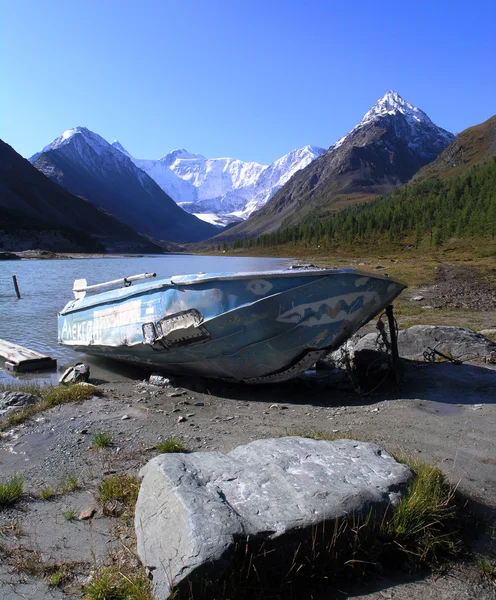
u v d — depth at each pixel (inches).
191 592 113.2
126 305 380.8
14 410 289.3
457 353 395.9
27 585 130.3
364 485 145.1
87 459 213.8
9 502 174.6
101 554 141.6
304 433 234.5
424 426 245.6
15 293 1182.9
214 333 321.7
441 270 1557.6
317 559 128.0
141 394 332.2
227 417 275.6
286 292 303.0
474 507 161.0
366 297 307.6
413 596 122.3
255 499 136.6
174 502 133.2
